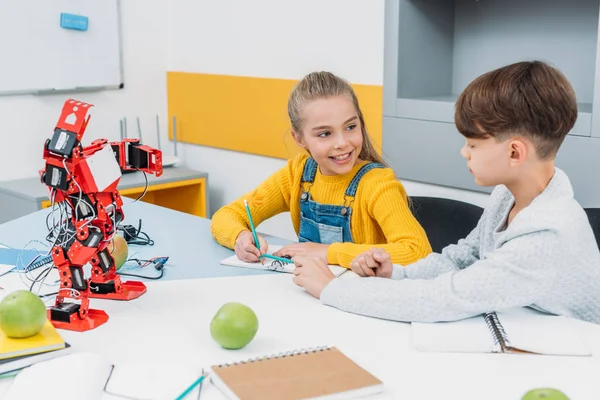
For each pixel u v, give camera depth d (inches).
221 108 118.2
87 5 111.1
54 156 39.6
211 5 116.4
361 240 61.5
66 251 41.2
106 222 42.3
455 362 35.4
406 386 32.9
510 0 89.0
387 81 93.0
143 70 122.3
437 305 40.0
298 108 59.6
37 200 96.3
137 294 45.4
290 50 105.8
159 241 60.0
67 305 41.1
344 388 31.6
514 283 39.1
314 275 45.6
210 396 32.2
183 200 117.9
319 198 62.9
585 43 82.5
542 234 39.2
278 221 114.3
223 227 59.0
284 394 31.0
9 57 103.3
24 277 49.6
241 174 119.0
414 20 91.7
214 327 37.0
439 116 88.0
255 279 48.9
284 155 109.4
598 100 74.2
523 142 39.2
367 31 95.0
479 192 87.3
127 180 105.2
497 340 37.3
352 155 59.3
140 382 33.5
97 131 116.6
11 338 35.9
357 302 42.0
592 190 76.5
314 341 38.1
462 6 95.0
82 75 112.7
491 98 38.9
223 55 116.3
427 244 56.1
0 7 101.0
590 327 39.3
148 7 121.0
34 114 108.3
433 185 92.4
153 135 126.0
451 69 98.0
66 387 31.5
